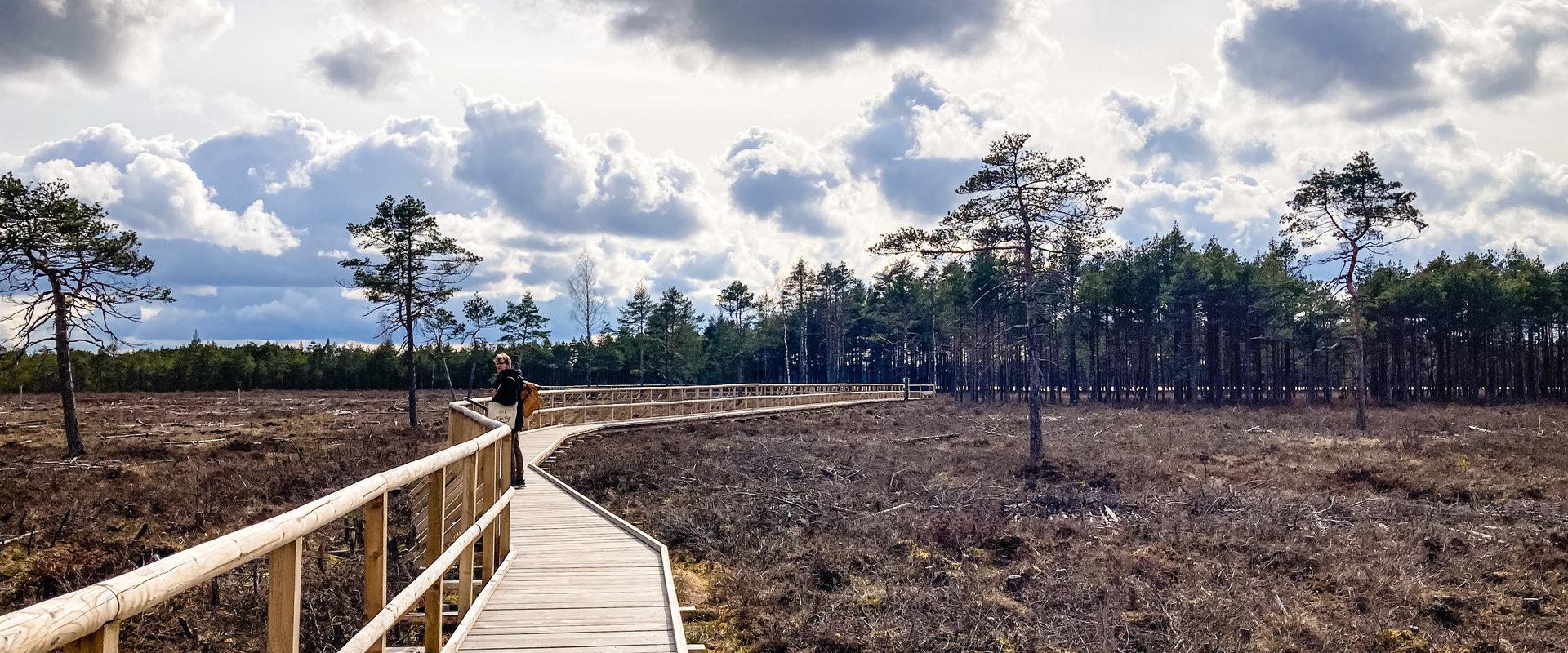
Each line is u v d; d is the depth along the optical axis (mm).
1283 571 9609
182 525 11594
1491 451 18828
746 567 9484
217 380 65375
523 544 7906
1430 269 51812
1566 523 11484
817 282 68000
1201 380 50562
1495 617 8039
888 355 72625
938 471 17453
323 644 7043
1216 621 7770
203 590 8391
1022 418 32281
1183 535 11086
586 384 69938
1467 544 10484
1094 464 18047
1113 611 8078
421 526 9781
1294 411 36719
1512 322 46250
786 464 16812
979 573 9539
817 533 11117
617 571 6898
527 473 12859
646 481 14312
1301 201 28094
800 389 39125
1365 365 51562
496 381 10289
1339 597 8750
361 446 20672
